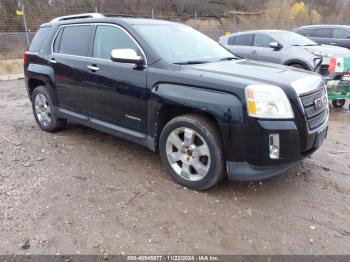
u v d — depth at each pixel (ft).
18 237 10.07
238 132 11.25
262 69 13.33
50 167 14.60
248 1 110.32
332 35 43.52
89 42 15.92
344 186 13.46
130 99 13.93
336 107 26.78
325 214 11.53
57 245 9.80
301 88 11.84
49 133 19.10
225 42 38.42
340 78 24.50
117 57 13.30
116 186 13.08
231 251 9.71
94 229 10.51
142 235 10.29
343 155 16.65
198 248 9.81
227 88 11.36
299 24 98.73
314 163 15.57
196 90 12.00
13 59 50.03
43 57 18.28
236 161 11.58
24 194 12.34
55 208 11.53
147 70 13.30
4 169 14.23
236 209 11.69
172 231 10.50
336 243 10.11
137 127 14.14
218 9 101.55
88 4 73.05
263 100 11.02
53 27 18.33
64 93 17.24
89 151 16.46
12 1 60.18
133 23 14.79
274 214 11.46
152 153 16.26
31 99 19.92
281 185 13.41
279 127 11.08
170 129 12.84
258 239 10.21
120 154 16.14
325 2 126.00
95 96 15.47
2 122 21.79
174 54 14.10
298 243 10.07
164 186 13.12
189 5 98.07
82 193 12.52
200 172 12.41
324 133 13.14
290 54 32.04
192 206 11.80
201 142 12.38
